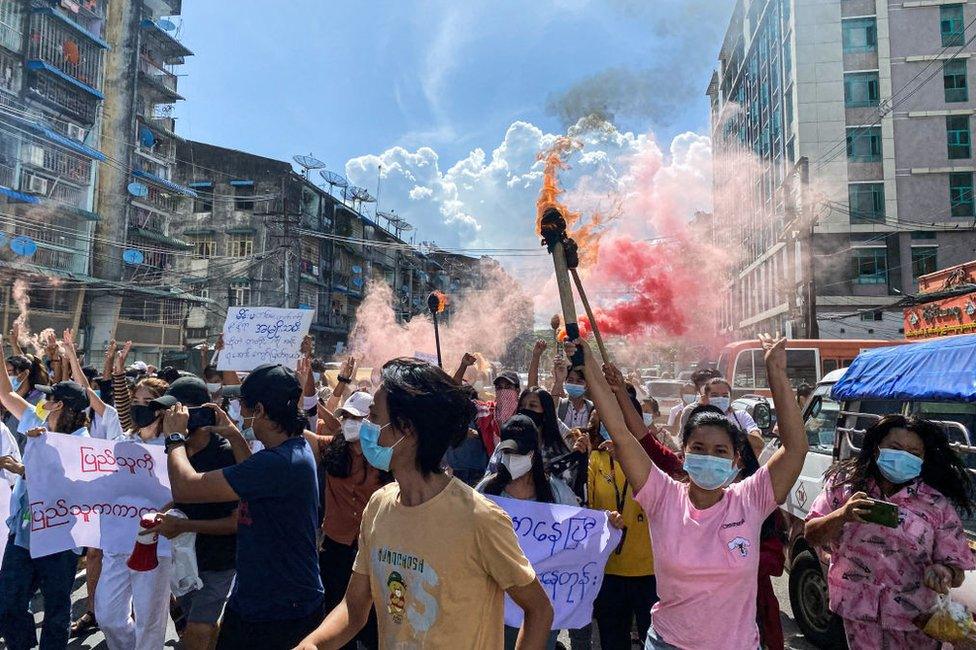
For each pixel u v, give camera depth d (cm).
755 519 238
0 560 424
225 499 269
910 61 3422
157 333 3572
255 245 4431
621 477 372
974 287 1228
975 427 381
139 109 3838
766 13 3966
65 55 3086
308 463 285
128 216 3578
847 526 302
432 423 185
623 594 367
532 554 339
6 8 2809
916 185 3369
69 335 541
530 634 183
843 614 298
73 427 451
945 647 300
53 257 2977
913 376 407
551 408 436
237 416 621
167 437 286
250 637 269
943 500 293
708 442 239
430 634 178
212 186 4534
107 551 391
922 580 285
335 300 5416
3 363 487
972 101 3384
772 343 257
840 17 3472
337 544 400
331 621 202
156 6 4000
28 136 2809
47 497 382
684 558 233
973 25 3406
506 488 364
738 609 230
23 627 400
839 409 540
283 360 576
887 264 3322
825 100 3438
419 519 184
